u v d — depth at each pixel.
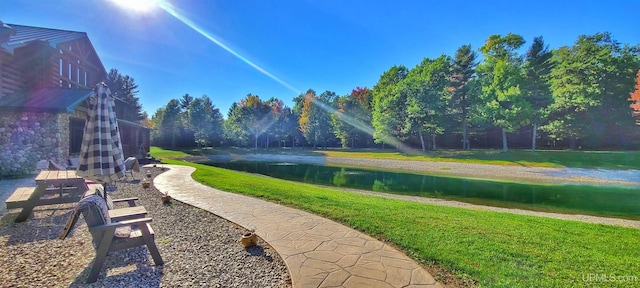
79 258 3.17
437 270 3.04
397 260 3.28
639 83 23.66
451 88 31.77
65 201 4.87
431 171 21.61
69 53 13.12
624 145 25.09
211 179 9.96
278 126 49.34
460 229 4.50
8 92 10.12
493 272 2.98
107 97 3.78
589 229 5.10
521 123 23.89
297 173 20.67
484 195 12.09
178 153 36.38
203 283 2.68
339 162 29.89
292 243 3.80
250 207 5.88
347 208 5.84
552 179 16.84
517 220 5.65
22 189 5.25
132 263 3.08
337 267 3.06
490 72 26.20
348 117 41.62
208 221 4.85
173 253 3.40
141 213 3.43
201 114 45.28
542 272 3.00
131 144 17.62
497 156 24.55
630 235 4.75
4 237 3.79
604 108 23.86
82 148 3.54
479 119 27.31
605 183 15.62
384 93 34.34
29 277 2.72
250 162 30.70
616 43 23.98
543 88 26.14
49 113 9.42
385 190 13.23
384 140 34.56
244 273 2.91
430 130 31.30
